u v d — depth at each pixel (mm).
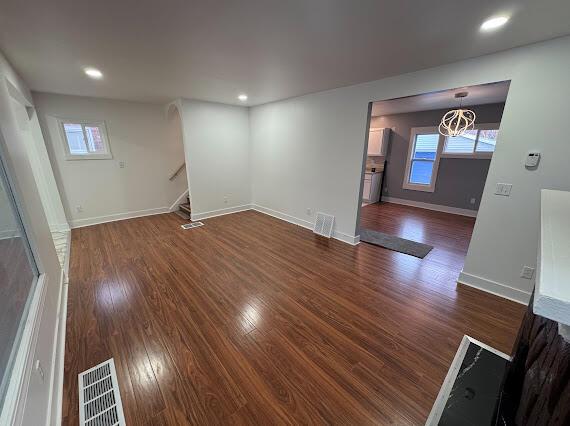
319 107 3742
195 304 2256
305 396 1432
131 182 4719
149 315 2102
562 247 599
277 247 3559
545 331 841
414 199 6195
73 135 4043
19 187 1515
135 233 4031
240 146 5105
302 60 2367
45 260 1781
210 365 1626
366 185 6379
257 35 1858
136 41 1956
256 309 2199
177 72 2734
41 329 1349
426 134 5812
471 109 5016
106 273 2777
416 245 3688
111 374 1551
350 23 1675
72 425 1269
